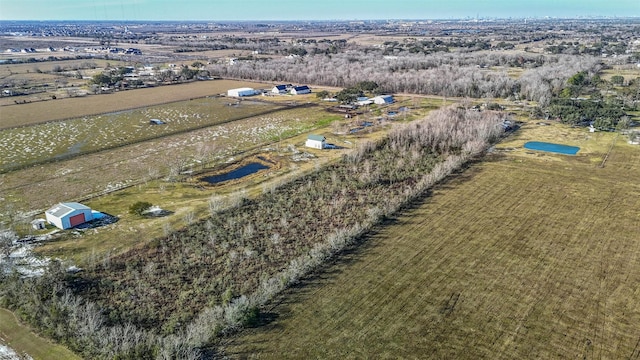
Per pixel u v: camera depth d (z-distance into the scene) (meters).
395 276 42.62
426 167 71.81
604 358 32.88
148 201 59.19
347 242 48.16
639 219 53.69
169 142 85.88
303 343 34.22
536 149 80.75
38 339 34.69
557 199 59.50
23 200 58.69
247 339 34.66
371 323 36.38
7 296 38.88
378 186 64.56
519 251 46.91
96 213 54.56
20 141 84.69
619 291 40.50
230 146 83.56
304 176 68.00
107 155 77.62
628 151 79.06
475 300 39.25
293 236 50.44
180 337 34.19
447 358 32.84
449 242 48.75
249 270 43.81
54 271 41.34
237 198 58.66
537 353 33.38
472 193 61.62
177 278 42.34
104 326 35.34
